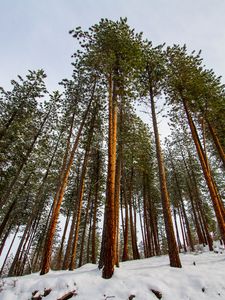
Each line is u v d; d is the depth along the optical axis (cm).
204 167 1332
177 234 3088
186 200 3334
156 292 691
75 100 1695
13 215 2512
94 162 2269
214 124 1888
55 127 2166
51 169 2372
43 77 2011
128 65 1252
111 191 942
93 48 1365
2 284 849
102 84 1546
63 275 862
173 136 2669
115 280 759
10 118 1867
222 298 677
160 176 1151
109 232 870
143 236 3067
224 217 1381
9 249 2828
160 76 1516
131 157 2098
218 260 1109
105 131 1959
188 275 806
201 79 1543
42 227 3034
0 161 1716
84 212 2466
